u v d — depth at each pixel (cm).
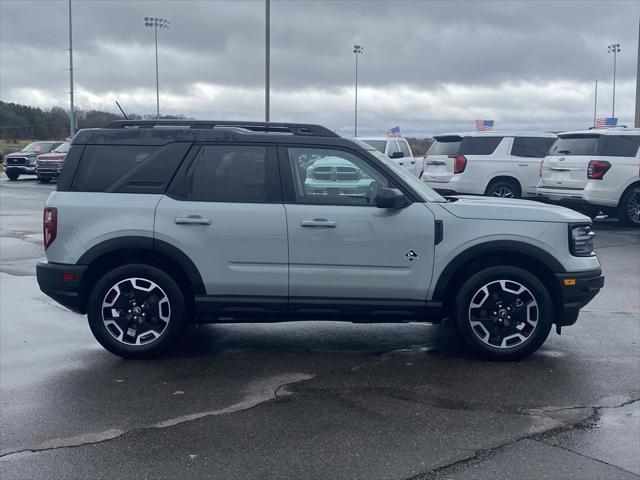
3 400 544
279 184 633
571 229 633
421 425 496
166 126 662
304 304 634
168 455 449
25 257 1202
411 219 624
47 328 756
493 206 636
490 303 636
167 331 639
